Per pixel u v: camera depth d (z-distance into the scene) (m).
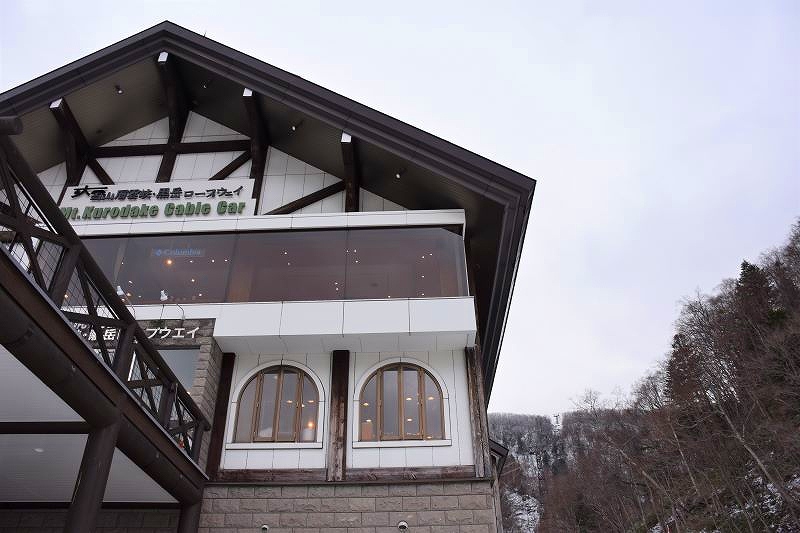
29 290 5.14
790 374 28.78
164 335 11.39
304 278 12.27
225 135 15.13
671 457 34.75
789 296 40.94
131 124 15.32
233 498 10.10
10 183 5.07
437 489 10.08
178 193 13.74
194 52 14.13
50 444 7.45
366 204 13.86
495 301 14.31
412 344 11.55
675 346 46.34
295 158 14.60
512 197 12.08
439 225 12.77
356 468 10.41
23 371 5.75
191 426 9.50
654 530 35.25
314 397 11.35
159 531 9.73
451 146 12.34
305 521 9.88
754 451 28.94
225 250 12.72
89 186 14.09
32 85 13.56
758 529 26.98
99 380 6.34
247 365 11.73
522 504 68.38
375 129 12.81
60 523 9.67
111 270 12.55
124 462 7.92
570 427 78.06
